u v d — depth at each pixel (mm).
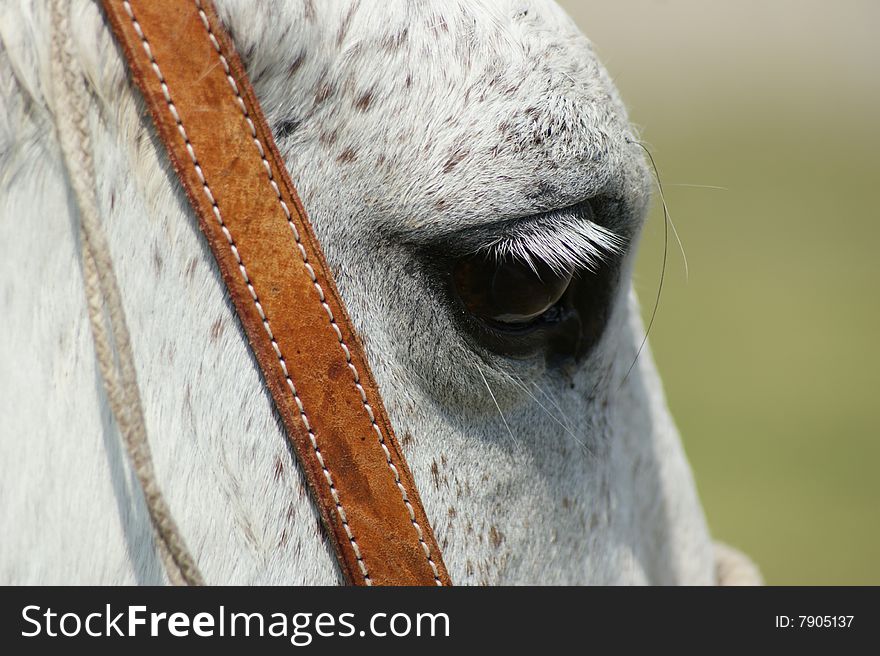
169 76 2230
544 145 2449
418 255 2434
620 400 3309
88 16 2180
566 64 2547
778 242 16797
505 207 2410
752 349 13617
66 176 2180
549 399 2889
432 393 2553
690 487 3857
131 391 2117
